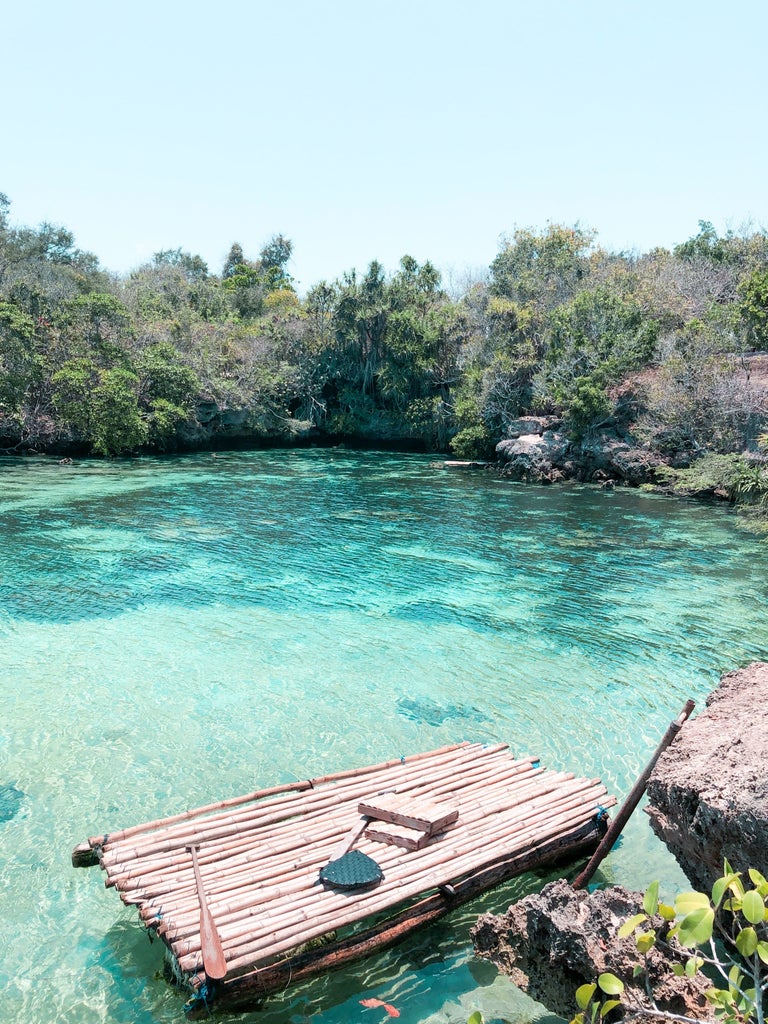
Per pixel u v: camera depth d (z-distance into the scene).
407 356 66.00
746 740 9.36
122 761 13.69
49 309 61.12
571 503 40.41
